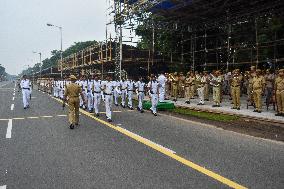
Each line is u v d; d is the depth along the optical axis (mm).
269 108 15125
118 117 13711
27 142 8586
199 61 26078
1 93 38906
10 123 12211
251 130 10141
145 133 9750
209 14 22219
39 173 5895
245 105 16672
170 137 9078
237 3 19500
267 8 19234
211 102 19047
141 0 19906
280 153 7156
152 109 14484
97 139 8875
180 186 5098
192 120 12578
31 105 20328
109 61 26406
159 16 24188
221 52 24453
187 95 18578
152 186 5125
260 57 22859
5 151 7602
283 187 4992
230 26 22125
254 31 22734
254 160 6574
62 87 25766
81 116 14156
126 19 22719
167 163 6418
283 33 21469
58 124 11820
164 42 27547
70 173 5863
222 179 5398
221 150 7469
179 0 18859
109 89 12391
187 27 25391
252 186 5047
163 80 18094
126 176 5645
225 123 11594
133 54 25406
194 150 7484
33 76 92312
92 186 5180
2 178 5652
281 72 12266
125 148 7750
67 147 7918
